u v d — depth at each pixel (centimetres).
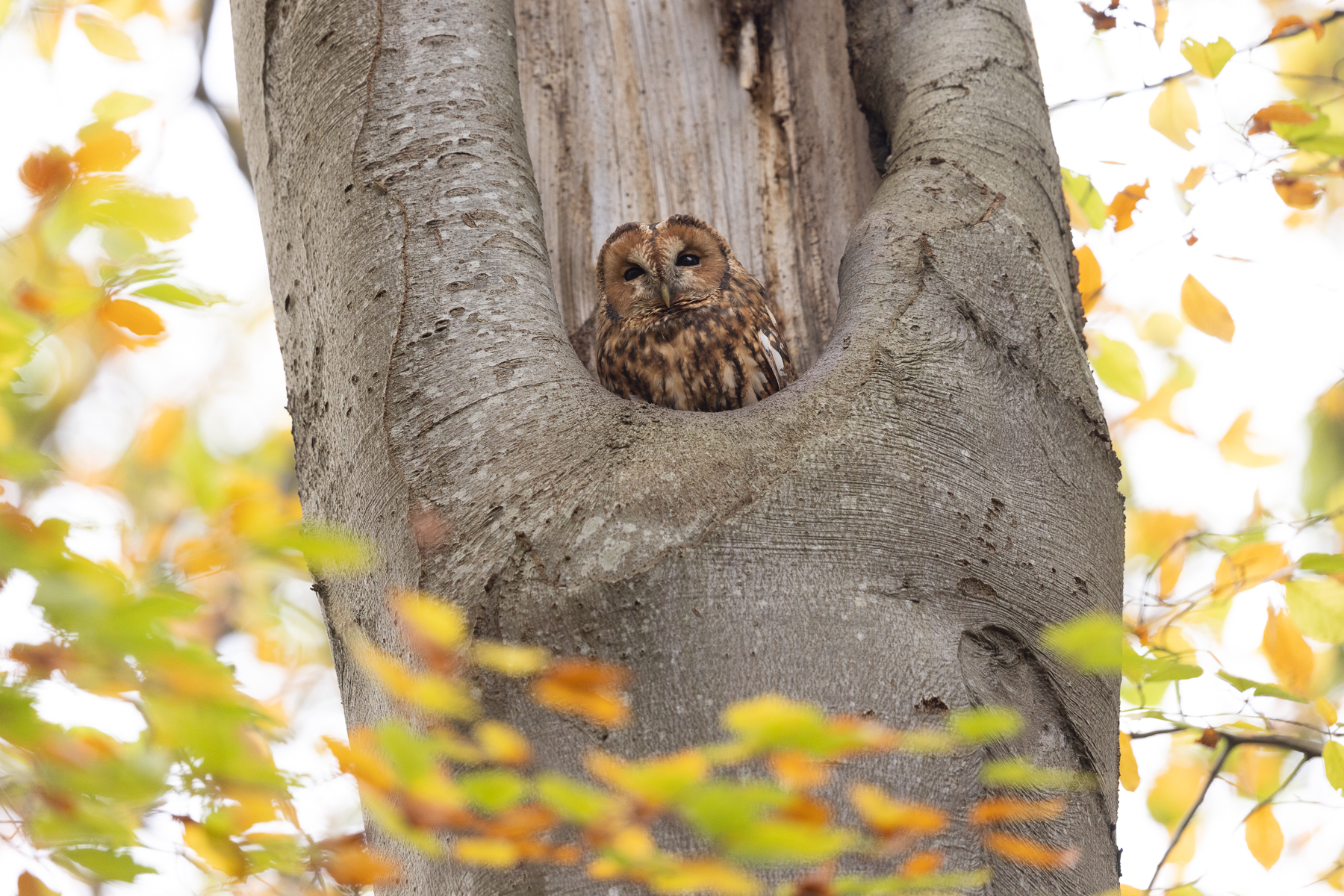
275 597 1902
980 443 1897
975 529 1894
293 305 1906
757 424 1894
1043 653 1892
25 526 1533
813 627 1888
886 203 1908
